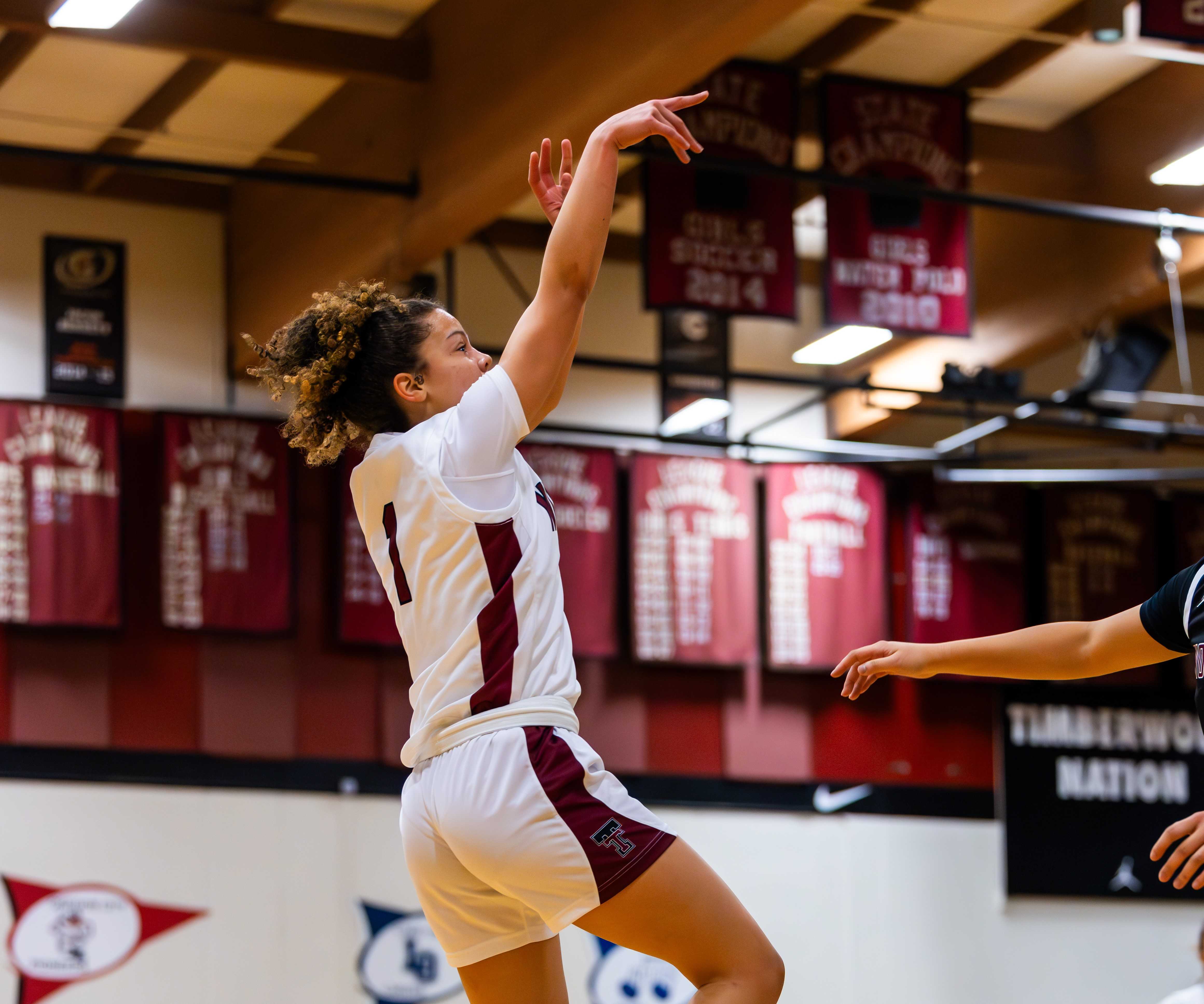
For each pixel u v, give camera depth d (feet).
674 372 49.03
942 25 44.09
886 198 44.04
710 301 42.68
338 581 51.65
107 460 49.65
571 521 53.98
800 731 56.29
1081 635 12.98
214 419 51.13
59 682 48.39
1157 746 59.67
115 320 51.67
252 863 48.96
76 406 49.65
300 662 51.16
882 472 57.93
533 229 54.75
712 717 55.52
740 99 43.01
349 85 47.39
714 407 50.24
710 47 34.65
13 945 45.88
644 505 55.16
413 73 44.34
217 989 47.62
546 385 12.35
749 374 49.47
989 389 48.39
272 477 51.47
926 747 57.57
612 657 53.98
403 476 12.37
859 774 56.65
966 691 58.44
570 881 11.49
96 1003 46.34
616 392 56.59
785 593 56.18
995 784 58.08
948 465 55.83
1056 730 58.80
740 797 55.36
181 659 49.90
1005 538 59.11
